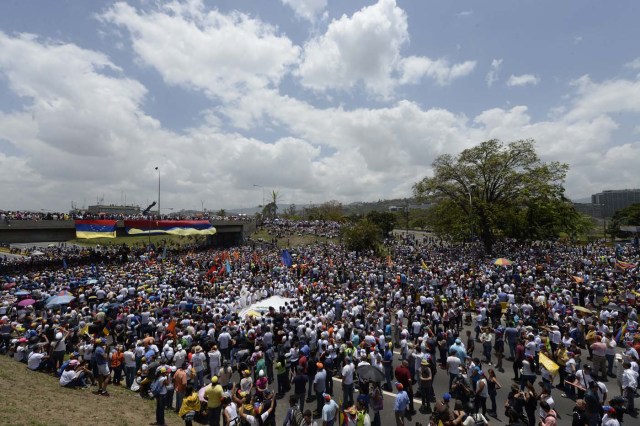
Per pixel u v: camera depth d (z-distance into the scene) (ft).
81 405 35.63
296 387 38.78
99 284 85.15
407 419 38.58
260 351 46.60
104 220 146.51
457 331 62.90
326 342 48.52
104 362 40.98
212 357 45.98
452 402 42.01
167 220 176.55
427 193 166.50
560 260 125.70
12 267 125.49
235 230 229.66
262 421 33.12
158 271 108.68
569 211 161.79
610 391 43.50
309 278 108.06
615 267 106.42
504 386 46.21
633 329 54.75
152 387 36.42
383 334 54.24
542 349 48.08
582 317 60.90
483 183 156.87
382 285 97.14
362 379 38.70
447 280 91.25
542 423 30.86
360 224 186.09
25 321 55.72
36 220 129.80
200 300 73.97
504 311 67.67
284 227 281.54
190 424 33.12
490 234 153.69
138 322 58.70
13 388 35.76
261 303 74.18
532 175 151.43
